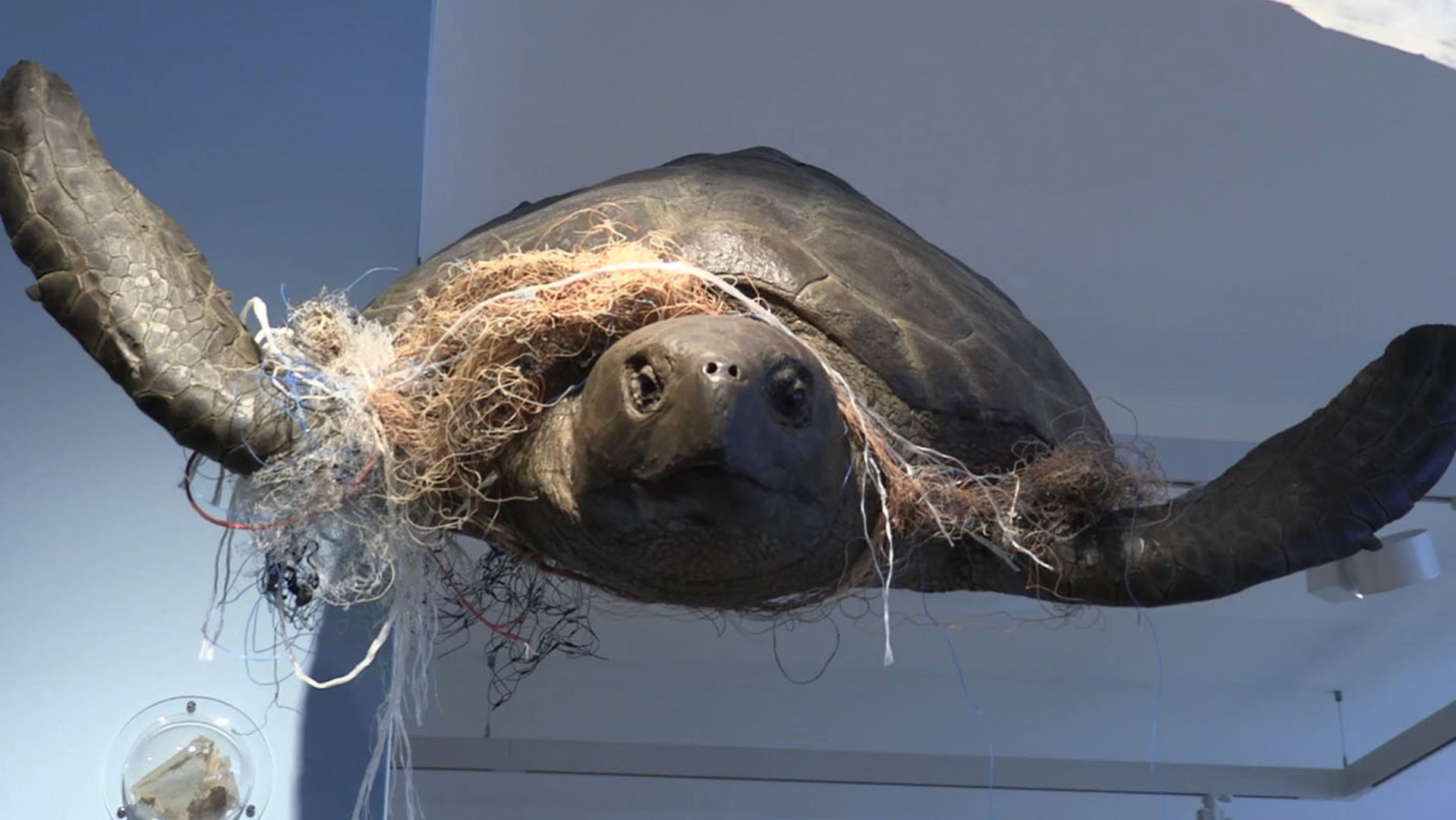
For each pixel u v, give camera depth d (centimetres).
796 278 151
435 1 238
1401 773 317
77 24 221
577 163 273
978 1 251
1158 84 263
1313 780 319
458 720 274
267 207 212
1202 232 285
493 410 136
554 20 249
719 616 170
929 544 154
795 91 266
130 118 216
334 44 226
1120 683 316
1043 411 162
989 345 162
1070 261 291
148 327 145
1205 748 315
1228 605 304
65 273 147
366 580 149
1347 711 324
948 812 300
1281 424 315
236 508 149
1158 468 198
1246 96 264
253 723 184
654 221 158
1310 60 255
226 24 225
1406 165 273
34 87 158
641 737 284
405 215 215
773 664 291
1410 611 310
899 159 279
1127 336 301
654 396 116
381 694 188
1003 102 268
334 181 216
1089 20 253
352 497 139
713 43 256
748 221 161
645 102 265
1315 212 282
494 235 169
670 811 284
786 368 119
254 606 189
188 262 154
